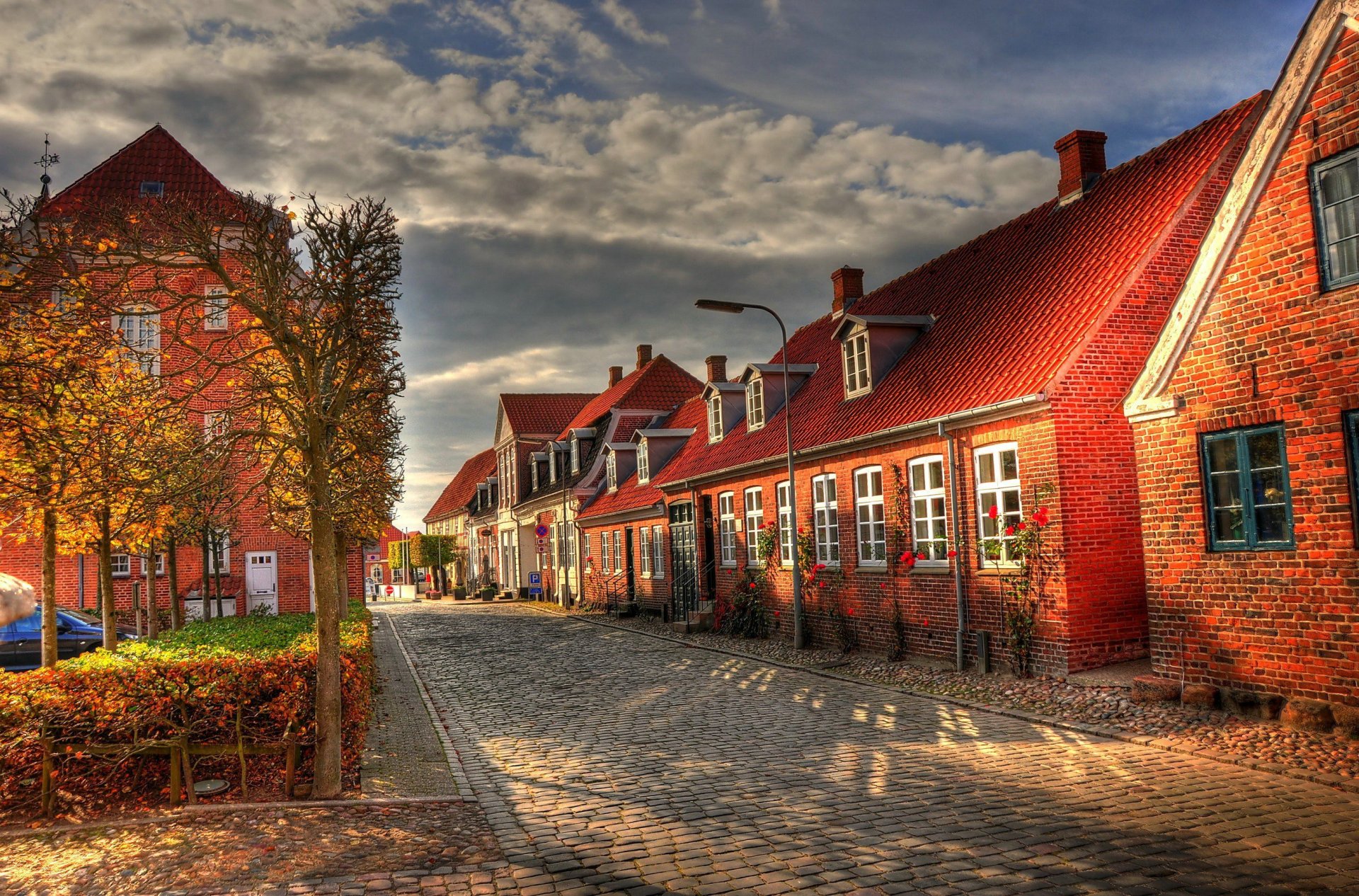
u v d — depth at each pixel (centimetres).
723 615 2219
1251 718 919
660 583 2811
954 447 1394
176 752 754
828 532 1786
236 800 773
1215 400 974
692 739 1003
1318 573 873
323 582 790
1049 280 1471
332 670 786
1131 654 1211
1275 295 912
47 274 763
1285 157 904
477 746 1006
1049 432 1211
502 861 610
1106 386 1229
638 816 709
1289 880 533
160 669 816
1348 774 729
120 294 779
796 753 912
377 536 1944
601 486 3644
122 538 1303
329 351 799
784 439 1997
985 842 618
